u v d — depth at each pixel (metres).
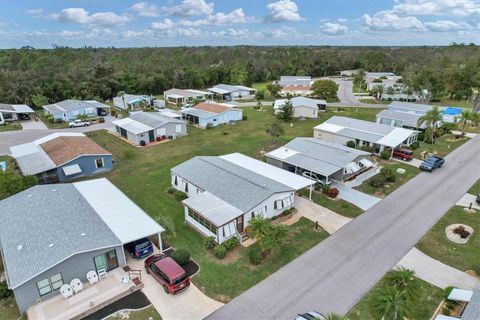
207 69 132.12
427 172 42.50
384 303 17.67
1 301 21.81
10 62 141.50
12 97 87.69
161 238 28.34
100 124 69.94
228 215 27.53
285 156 41.94
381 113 65.00
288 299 21.45
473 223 30.39
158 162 47.09
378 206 33.78
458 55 173.12
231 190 31.44
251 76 137.75
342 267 24.53
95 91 100.62
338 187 38.25
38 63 149.88
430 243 27.45
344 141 52.38
